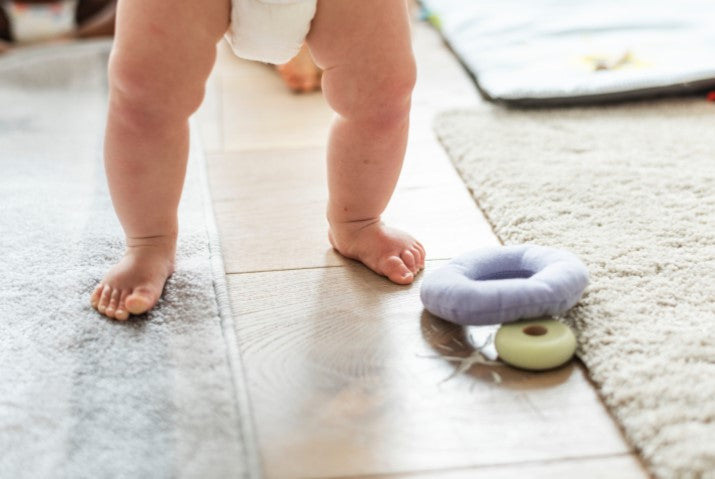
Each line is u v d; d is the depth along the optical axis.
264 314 0.96
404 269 1.03
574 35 1.84
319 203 1.24
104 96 1.76
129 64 0.86
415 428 0.78
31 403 0.81
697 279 0.98
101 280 1.02
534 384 0.84
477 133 1.45
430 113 1.59
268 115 1.62
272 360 0.88
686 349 0.85
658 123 1.47
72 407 0.80
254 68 1.93
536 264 0.95
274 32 0.88
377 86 0.92
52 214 1.20
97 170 1.37
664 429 0.74
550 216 1.15
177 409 0.80
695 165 1.29
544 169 1.29
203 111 1.64
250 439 0.75
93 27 2.24
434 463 0.74
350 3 0.87
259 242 1.13
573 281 0.89
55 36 2.25
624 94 1.55
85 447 0.75
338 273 1.05
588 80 1.58
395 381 0.84
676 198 1.19
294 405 0.81
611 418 0.79
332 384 0.84
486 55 1.77
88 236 1.13
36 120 1.61
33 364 0.87
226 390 0.82
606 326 0.90
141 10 0.84
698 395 0.78
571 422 0.79
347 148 0.99
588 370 0.85
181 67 0.87
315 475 0.72
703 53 1.68
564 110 1.55
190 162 1.37
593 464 0.73
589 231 1.10
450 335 0.92
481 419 0.79
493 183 1.25
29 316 0.95
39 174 1.35
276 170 1.36
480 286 0.89
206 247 1.10
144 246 0.99
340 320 0.95
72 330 0.92
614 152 1.35
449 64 1.87
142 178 0.94
